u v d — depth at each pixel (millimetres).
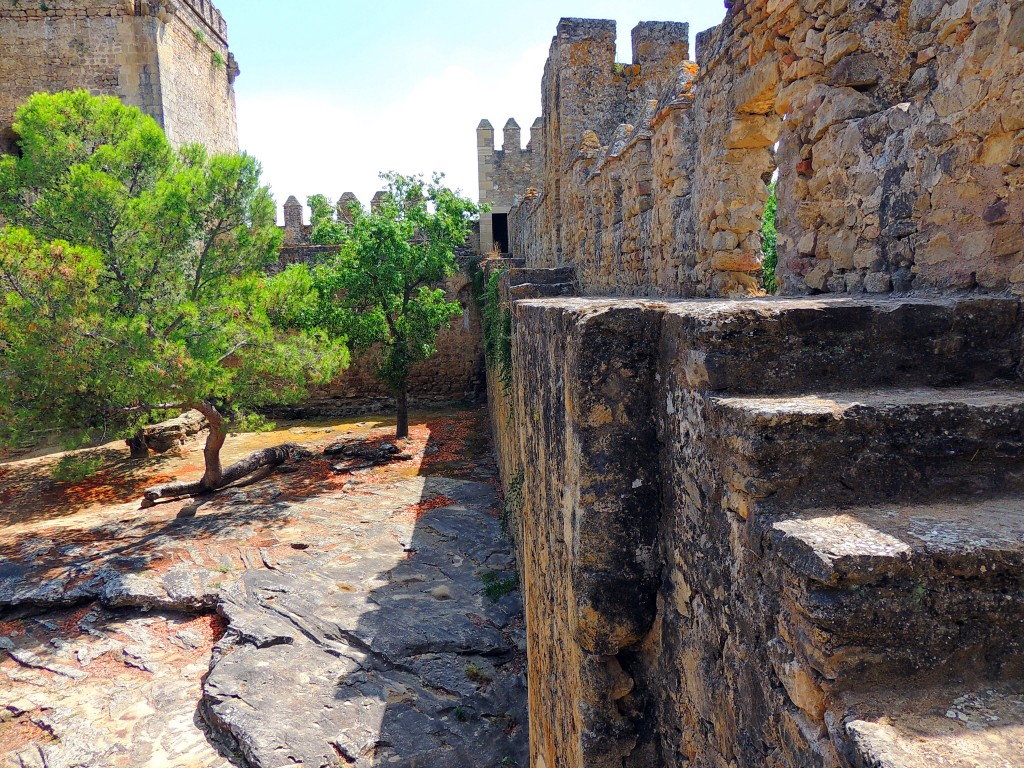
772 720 1874
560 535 3525
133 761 7422
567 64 13789
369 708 7867
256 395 15000
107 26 21250
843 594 1608
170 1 21609
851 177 3783
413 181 20266
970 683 1609
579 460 2832
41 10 21031
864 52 3732
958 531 1713
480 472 16766
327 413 25609
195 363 12977
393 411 25953
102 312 13133
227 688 8234
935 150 3154
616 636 2828
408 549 12031
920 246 3270
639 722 2900
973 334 2330
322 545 12359
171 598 10578
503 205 31672
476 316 26406
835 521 1826
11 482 17266
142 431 19219
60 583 11125
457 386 26656
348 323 19219
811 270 4238
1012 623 1611
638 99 13984
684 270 6727
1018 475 1971
